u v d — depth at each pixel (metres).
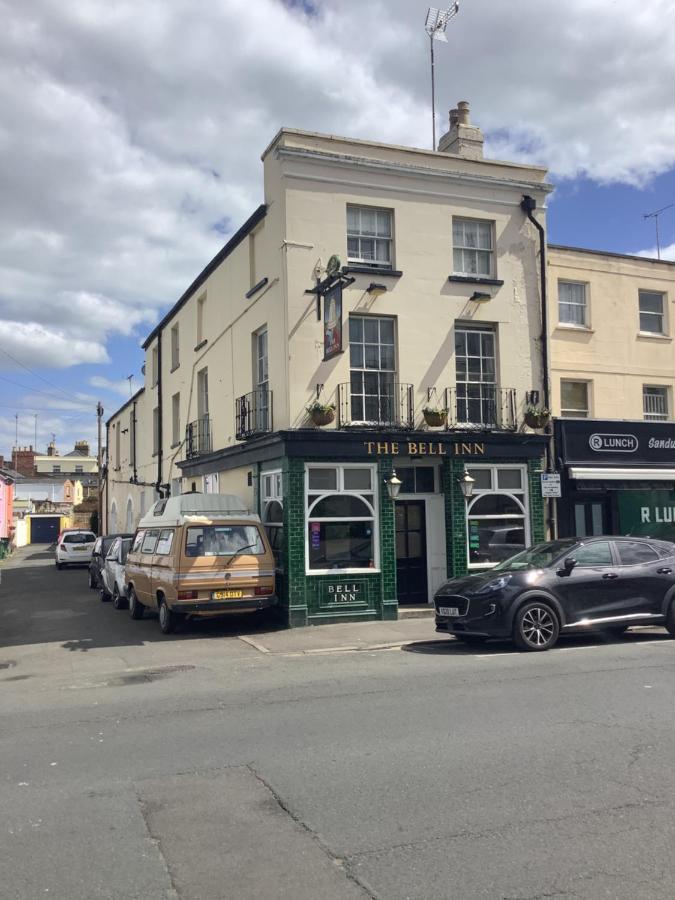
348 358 14.00
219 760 5.78
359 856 4.09
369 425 13.81
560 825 4.40
